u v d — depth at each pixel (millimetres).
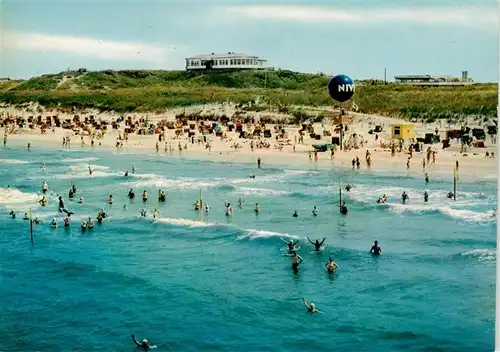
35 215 57781
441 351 28922
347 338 30438
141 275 39906
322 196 63938
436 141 96938
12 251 45812
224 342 30453
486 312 32500
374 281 37750
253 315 33344
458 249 43562
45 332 31781
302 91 165125
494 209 55250
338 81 83438
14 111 179500
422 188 66312
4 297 36438
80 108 176125
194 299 35781
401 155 87812
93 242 48344
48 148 112375
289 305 34500
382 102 138500
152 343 30531
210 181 74562
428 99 132500
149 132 126938
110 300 35906
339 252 43531
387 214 55344
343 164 83375
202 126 125625
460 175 72438
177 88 192000
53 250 45969
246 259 43062
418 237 47250
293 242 45125
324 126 125062
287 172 79312
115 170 85250
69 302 35688
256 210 58531
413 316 32469
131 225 53438
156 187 71875
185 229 51469
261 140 109938
